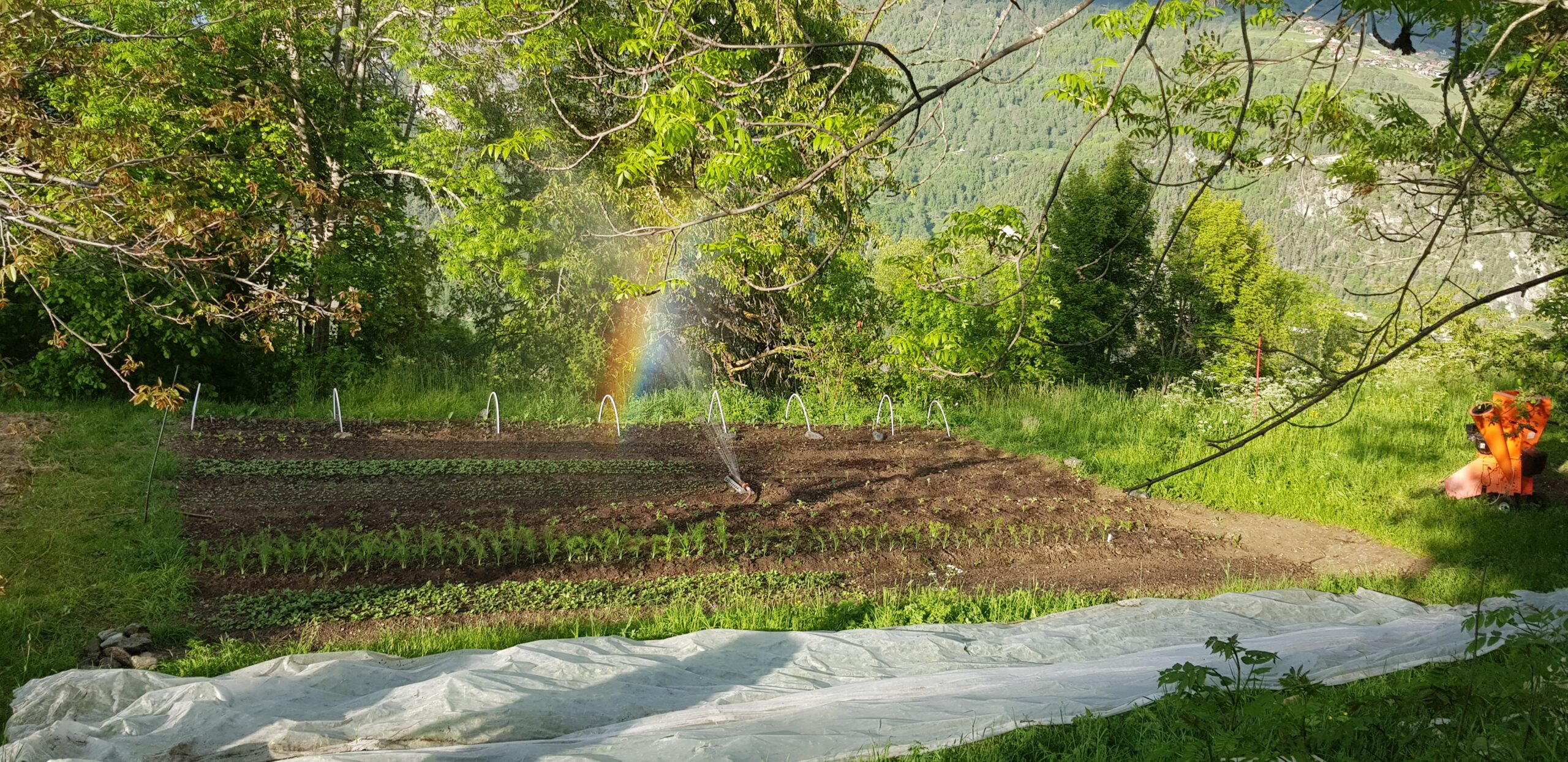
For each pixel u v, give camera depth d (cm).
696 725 487
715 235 1625
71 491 938
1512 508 1078
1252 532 1070
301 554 836
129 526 867
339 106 1762
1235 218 3219
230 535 884
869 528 1014
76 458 1038
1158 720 454
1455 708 389
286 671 577
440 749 444
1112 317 2992
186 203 664
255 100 887
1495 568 906
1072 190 2969
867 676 595
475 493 1070
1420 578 893
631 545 919
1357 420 1455
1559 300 1032
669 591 827
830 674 594
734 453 1338
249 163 1356
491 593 794
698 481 1172
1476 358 1572
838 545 966
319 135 1652
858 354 1747
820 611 775
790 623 750
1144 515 1111
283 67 1602
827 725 469
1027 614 794
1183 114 530
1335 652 592
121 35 603
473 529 938
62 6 1110
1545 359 1252
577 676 564
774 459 1310
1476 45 473
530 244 1655
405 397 1556
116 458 1057
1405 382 1670
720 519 958
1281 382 1598
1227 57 462
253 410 1375
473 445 1305
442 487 1085
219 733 466
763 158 417
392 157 1644
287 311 822
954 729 466
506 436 1372
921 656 629
